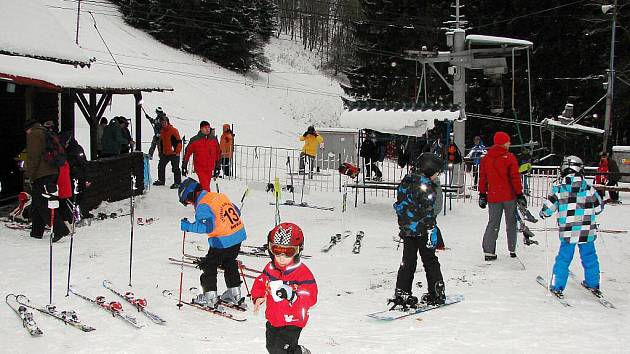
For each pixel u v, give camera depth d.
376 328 6.55
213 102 42.94
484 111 38.81
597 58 37.41
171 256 9.79
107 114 31.31
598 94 37.22
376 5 44.94
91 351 5.60
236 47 53.84
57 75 13.32
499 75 21.78
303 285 4.69
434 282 7.33
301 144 40.09
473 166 21.89
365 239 12.08
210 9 53.25
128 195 15.56
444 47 43.00
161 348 5.70
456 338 6.13
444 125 18.22
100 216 12.95
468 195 19.16
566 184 7.84
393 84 44.88
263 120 44.44
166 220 13.28
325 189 19.72
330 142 26.58
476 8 40.44
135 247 10.38
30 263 8.94
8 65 13.10
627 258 10.57
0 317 6.51
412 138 17.28
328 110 55.81
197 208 7.04
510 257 10.30
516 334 6.27
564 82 38.19
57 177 10.58
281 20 78.56
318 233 12.66
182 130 33.75
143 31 52.00
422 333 6.32
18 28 16.05
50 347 5.68
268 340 4.79
